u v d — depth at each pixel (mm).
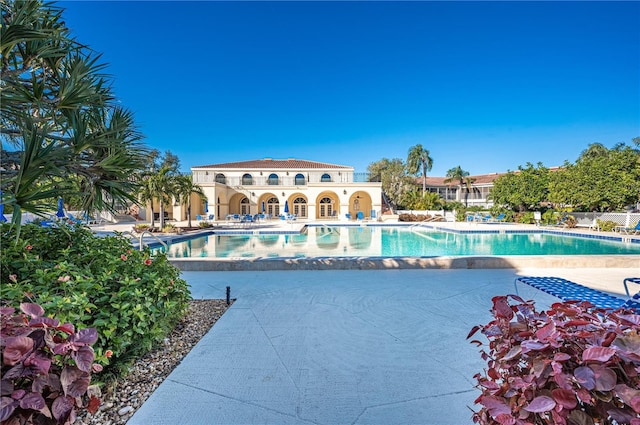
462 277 6055
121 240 4168
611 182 18156
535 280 4809
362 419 2109
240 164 36156
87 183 2965
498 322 1491
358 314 4062
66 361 1388
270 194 32312
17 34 2416
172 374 2654
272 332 3506
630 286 5449
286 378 2594
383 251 12852
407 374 2648
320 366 2781
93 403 1433
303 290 5180
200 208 30484
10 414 1066
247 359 2906
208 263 6688
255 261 6707
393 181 41031
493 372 1410
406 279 5898
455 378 2588
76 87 2738
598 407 1089
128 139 3074
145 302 2764
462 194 48531
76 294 2305
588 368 1064
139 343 2770
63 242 3617
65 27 3107
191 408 2217
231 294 4977
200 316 4031
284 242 15414
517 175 26156
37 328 1257
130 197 3055
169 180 17703
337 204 33219
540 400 1078
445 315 4020
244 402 2283
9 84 2564
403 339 3316
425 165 40938
